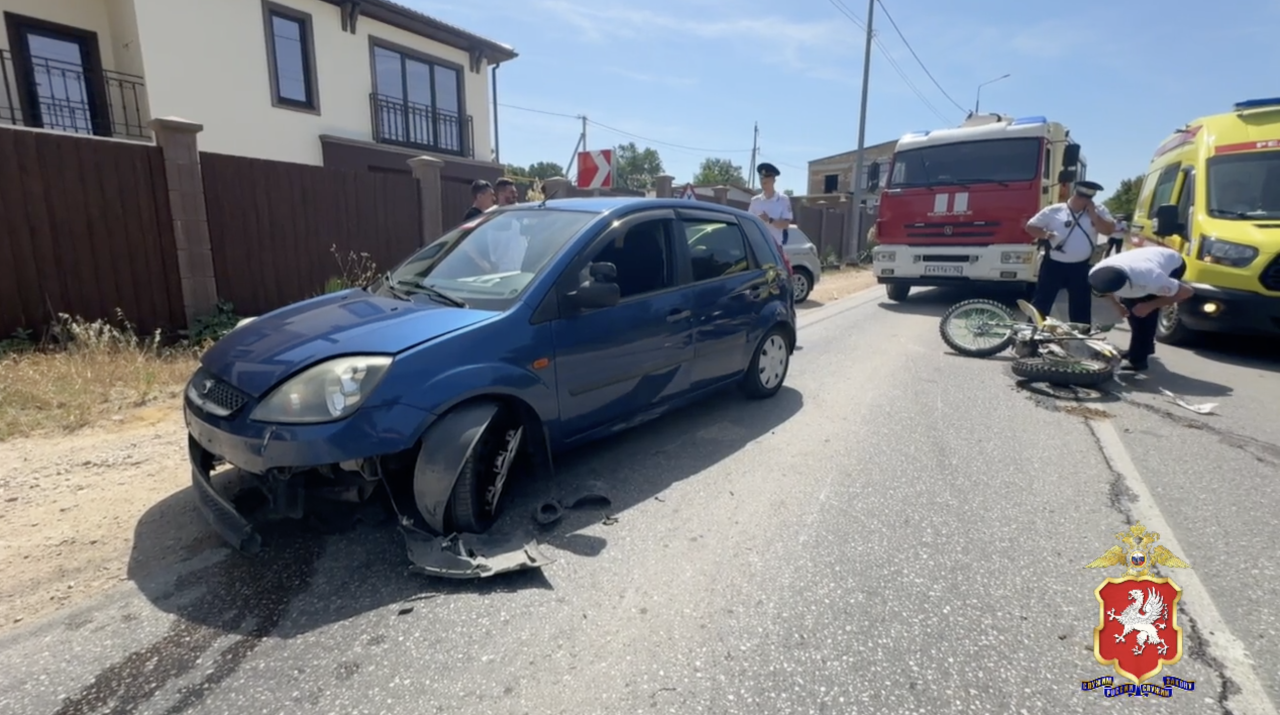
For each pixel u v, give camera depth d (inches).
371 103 565.9
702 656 90.0
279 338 118.0
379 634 93.7
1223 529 127.3
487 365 116.9
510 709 80.2
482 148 681.6
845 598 103.7
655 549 117.5
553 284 132.1
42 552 112.6
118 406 184.4
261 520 122.7
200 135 460.4
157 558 112.0
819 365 260.4
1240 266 259.8
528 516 127.9
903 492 142.6
